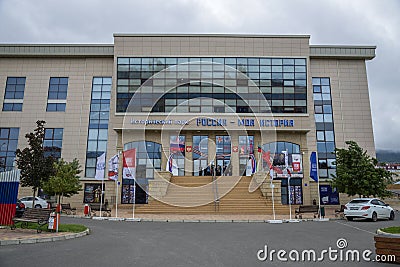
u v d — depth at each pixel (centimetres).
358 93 3372
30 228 1257
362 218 1991
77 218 1933
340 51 3388
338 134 3278
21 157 2125
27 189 3048
